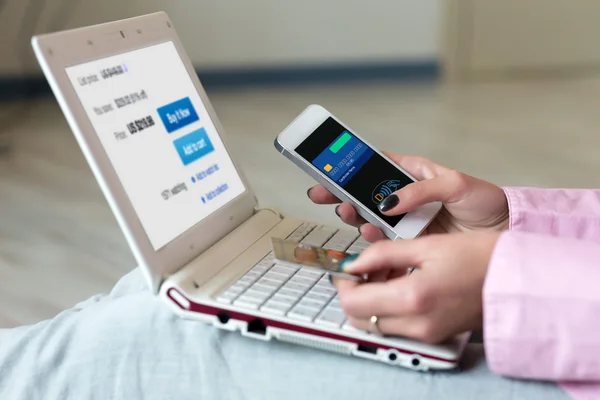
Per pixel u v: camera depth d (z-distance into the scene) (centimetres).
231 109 299
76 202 198
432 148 239
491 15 335
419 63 337
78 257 166
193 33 331
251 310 58
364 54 336
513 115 279
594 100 299
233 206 78
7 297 148
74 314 67
